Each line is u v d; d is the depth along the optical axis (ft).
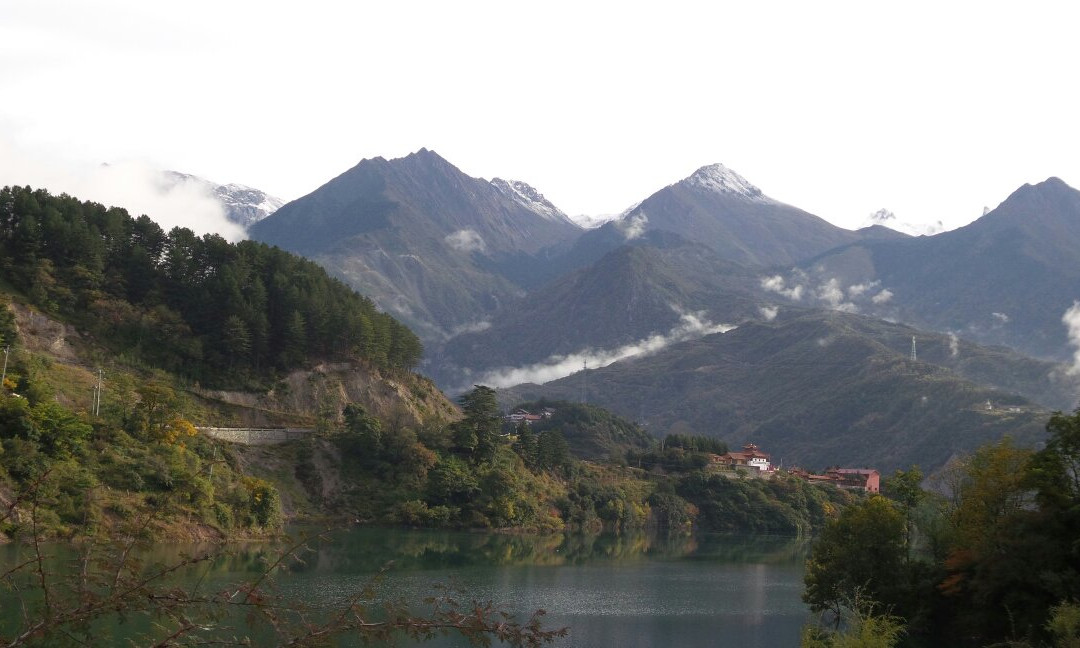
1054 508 273.33
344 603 72.13
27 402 413.59
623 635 323.98
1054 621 229.04
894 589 315.17
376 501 645.51
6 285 607.37
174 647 68.74
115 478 415.44
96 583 68.69
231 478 512.63
